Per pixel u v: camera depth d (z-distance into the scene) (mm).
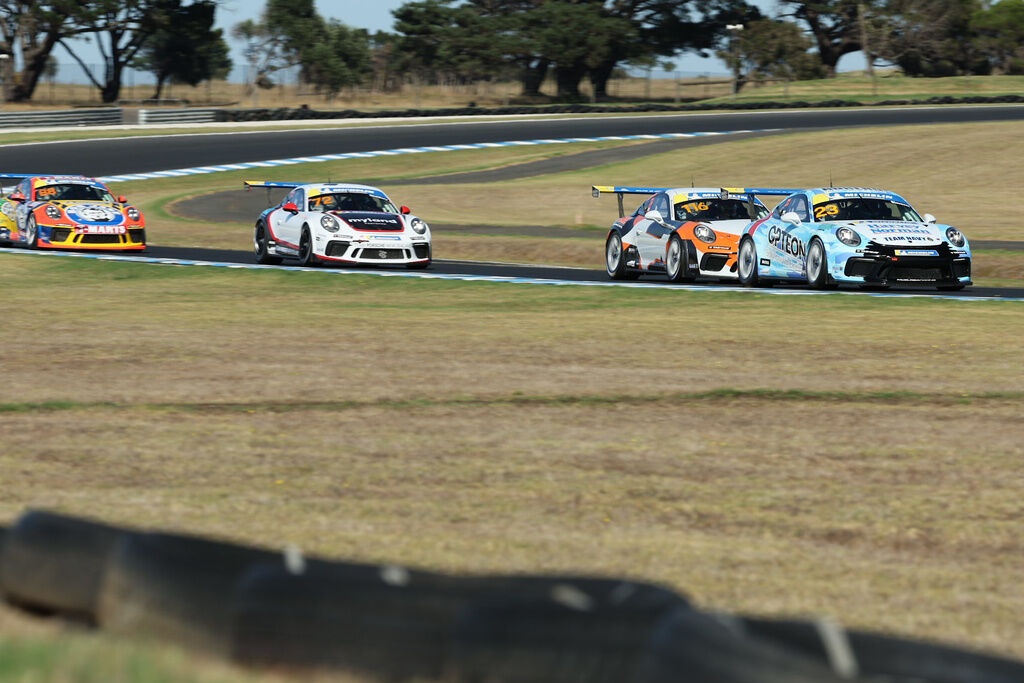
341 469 24922
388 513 21438
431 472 24703
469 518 21141
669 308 53594
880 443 27641
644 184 149750
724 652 8438
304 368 37906
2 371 37000
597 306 54531
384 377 36312
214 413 30875
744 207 69562
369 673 10180
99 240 82625
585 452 26609
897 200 63656
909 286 60531
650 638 8891
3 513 20875
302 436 28188
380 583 10398
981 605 16688
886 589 17344
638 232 69062
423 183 154875
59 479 23797
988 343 42656
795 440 27938
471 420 30172
